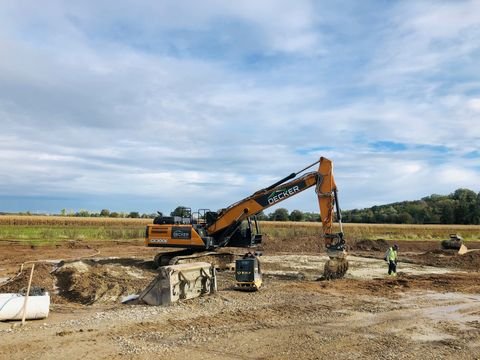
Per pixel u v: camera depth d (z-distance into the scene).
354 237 47.03
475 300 15.20
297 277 20.88
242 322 11.33
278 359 8.59
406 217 93.38
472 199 102.44
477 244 46.91
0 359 8.27
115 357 8.47
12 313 11.34
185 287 14.02
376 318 12.18
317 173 20.69
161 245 22.36
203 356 8.66
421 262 28.47
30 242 38.53
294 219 90.38
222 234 22.81
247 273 15.84
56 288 17.39
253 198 22.12
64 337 9.70
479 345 9.81
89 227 60.00
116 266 22.92
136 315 11.86
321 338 10.03
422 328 11.23
